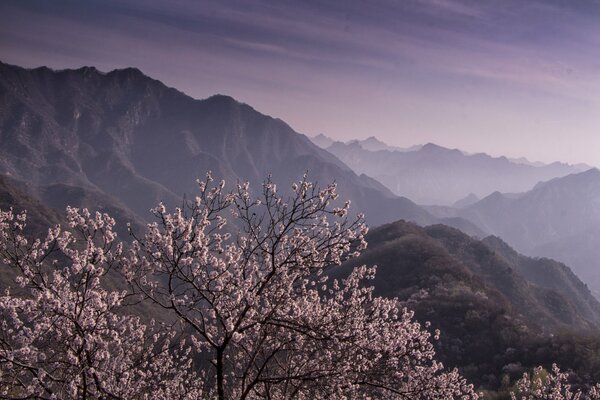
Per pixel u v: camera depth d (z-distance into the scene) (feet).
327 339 26.45
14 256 22.04
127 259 24.85
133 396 27.09
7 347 21.48
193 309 25.67
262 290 27.96
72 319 21.58
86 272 22.71
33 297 22.91
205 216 25.89
